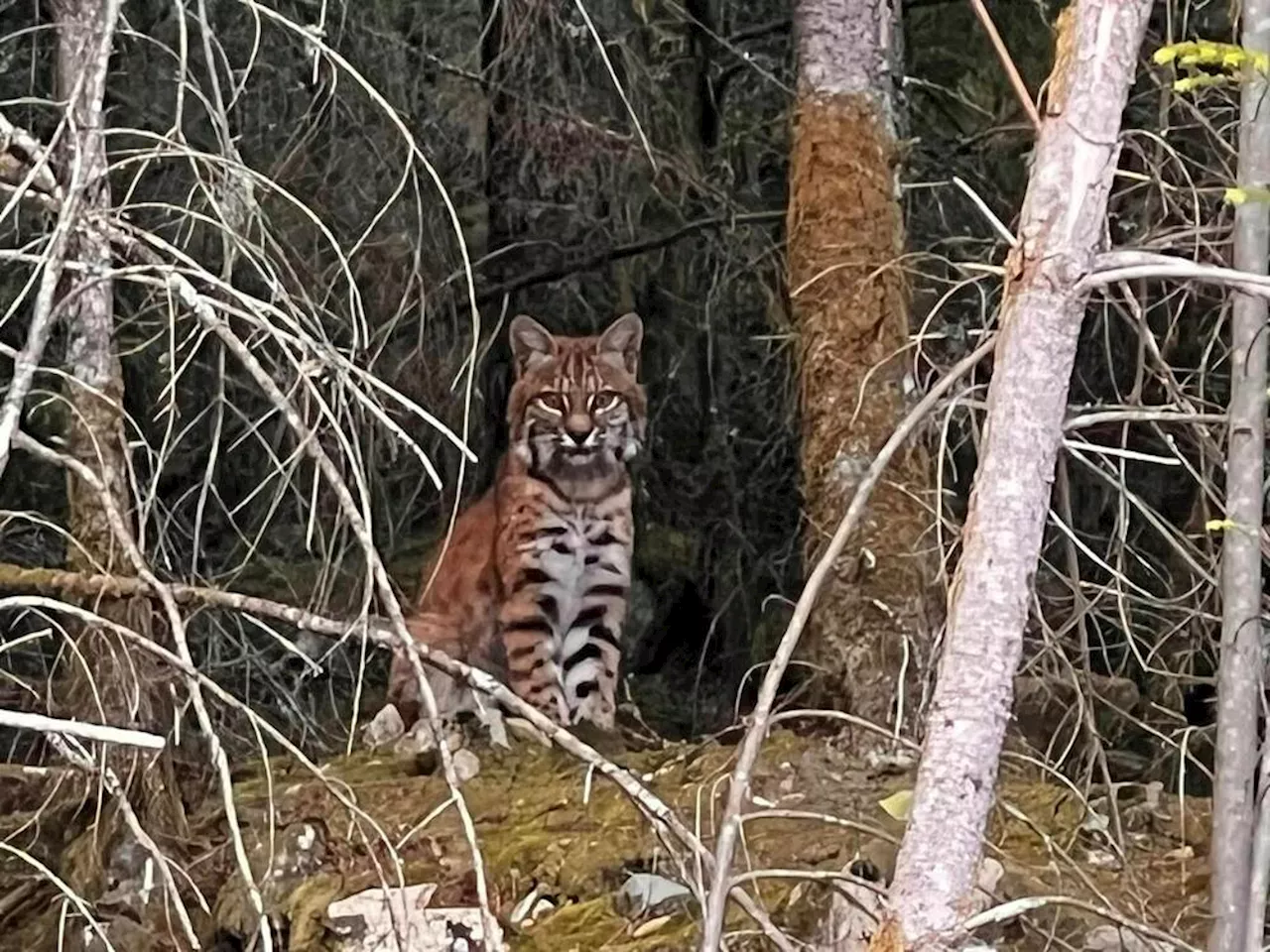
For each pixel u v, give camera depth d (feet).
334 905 15.28
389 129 24.41
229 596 9.46
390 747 19.89
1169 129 14.43
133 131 9.54
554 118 26.04
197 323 11.15
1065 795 16.43
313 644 22.70
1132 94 18.07
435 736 9.22
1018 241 8.86
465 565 23.89
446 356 23.40
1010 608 8.74
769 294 25.75
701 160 29.68
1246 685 10.59
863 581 18.22
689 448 31.48
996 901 12.78
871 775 17.20
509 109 26.99
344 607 20.85
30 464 22.56
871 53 19.45
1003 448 8.75
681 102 29.55
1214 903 10.62
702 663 28.89
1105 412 9.98
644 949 14.43
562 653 23.79
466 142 28.55
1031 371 8.71
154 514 13.78
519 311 30.78
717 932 8.75
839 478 18.58
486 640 23.70
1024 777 17.79
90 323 14.12
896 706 16.55
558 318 31.19
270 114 23.08
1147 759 19.76
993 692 8.75
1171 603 13.67
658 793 17.16
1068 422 9.15
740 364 30.12
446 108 27.99
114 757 14.82
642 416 24.41
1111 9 8.66
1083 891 14.43
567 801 17.25
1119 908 13.48
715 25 29.78
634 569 31.19
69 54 13.34
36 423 21.29
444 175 27.50
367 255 21.76
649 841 15.92
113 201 16.34
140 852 15.58
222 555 22.43
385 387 9.05
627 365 24.50
